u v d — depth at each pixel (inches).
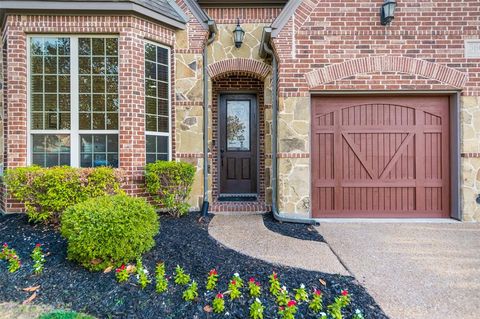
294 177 221.6
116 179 200.8
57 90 216.1
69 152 216.7
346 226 208.1
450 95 226.4
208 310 101.2
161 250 143.9
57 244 151.1
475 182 219.5
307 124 221.8
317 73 220.2
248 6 257.0
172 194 216.5
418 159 229.5
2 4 202.8
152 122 232.5
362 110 229.6
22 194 181.2
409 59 218.4
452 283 124.1
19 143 208.8
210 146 255.8
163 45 238.1
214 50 255.8
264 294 108.7
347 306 104.6
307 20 219.8
